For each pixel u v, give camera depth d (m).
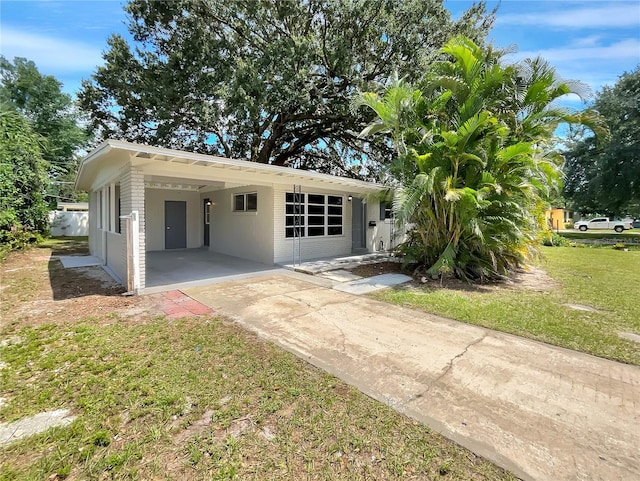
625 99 18.45
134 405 2.43
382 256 10.33
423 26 11.32
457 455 1.94
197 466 1.86
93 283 6.55
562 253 12.33
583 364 3.14
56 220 18.53
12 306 4.93
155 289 6.02
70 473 1.81
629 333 3.94
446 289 6.23
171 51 12.85
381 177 7.92
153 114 13.08
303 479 1.77
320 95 12.15
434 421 2.26
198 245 12.66
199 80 12.02
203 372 2.92
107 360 3.15
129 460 1.90
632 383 2.79
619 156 18.58
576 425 2.23
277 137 14.69
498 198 6.62
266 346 3.51
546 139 7.24
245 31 12.22
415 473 1.82
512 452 1.97
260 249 9.20
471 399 2.54
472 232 6.61
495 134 6.53
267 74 11.30
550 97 6.79
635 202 20.88
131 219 5.67
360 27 11.50
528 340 3.73
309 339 3.72
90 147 25.05
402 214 6.29
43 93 23.02
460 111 6.65
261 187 9.12
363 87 11.41
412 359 3.22
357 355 3.31
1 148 10.71
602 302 5.30
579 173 22.58
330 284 6.59
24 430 2.16
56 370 2.95
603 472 1.82
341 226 10.84
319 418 2.29
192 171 6.50
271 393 2.60
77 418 2.28
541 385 2.75
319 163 18.69
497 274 7.04
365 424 2.23
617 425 2.23
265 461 1.90
